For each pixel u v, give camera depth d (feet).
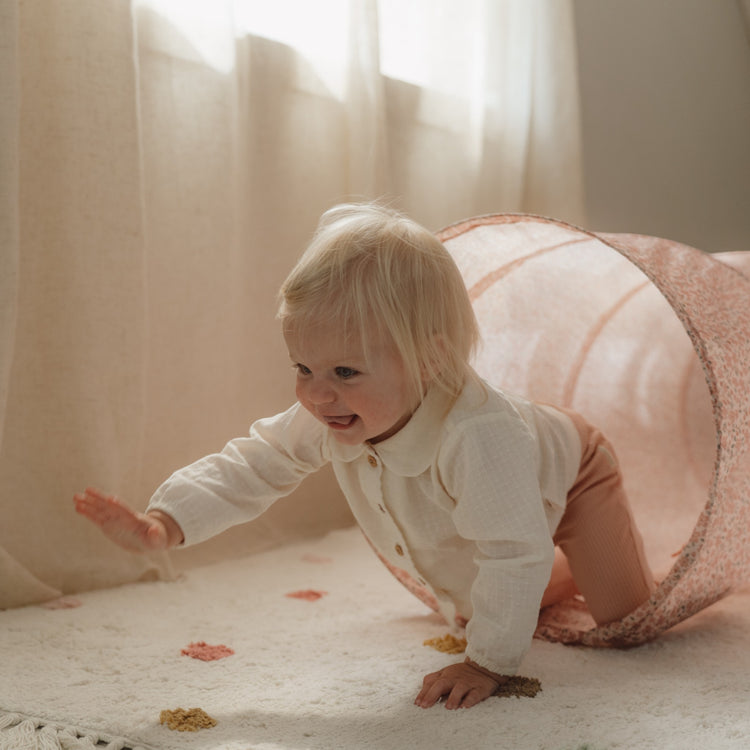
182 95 4.75
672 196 8.36
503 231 4.10
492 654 2.97
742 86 8.79
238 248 5.19
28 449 4.19
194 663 3.30
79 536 4.30
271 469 3.35
